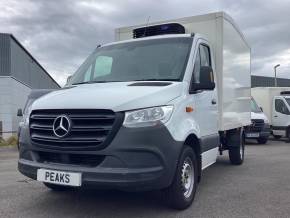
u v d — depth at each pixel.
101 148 5.14
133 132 5.16
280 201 6.75
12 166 11.54
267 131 19.11
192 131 6.16
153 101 5.45
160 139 5.33
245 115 10.77
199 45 7.16
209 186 7.91
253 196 7.09
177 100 5.85
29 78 34.44
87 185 5.18
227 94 8.50
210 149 7.29
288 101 21.06
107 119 5.17
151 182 5.21
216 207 6.33
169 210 6.12
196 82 6.62
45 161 5.59
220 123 8.06
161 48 6.96
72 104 5.37
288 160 11.92
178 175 5.81
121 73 6.75
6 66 26.80
